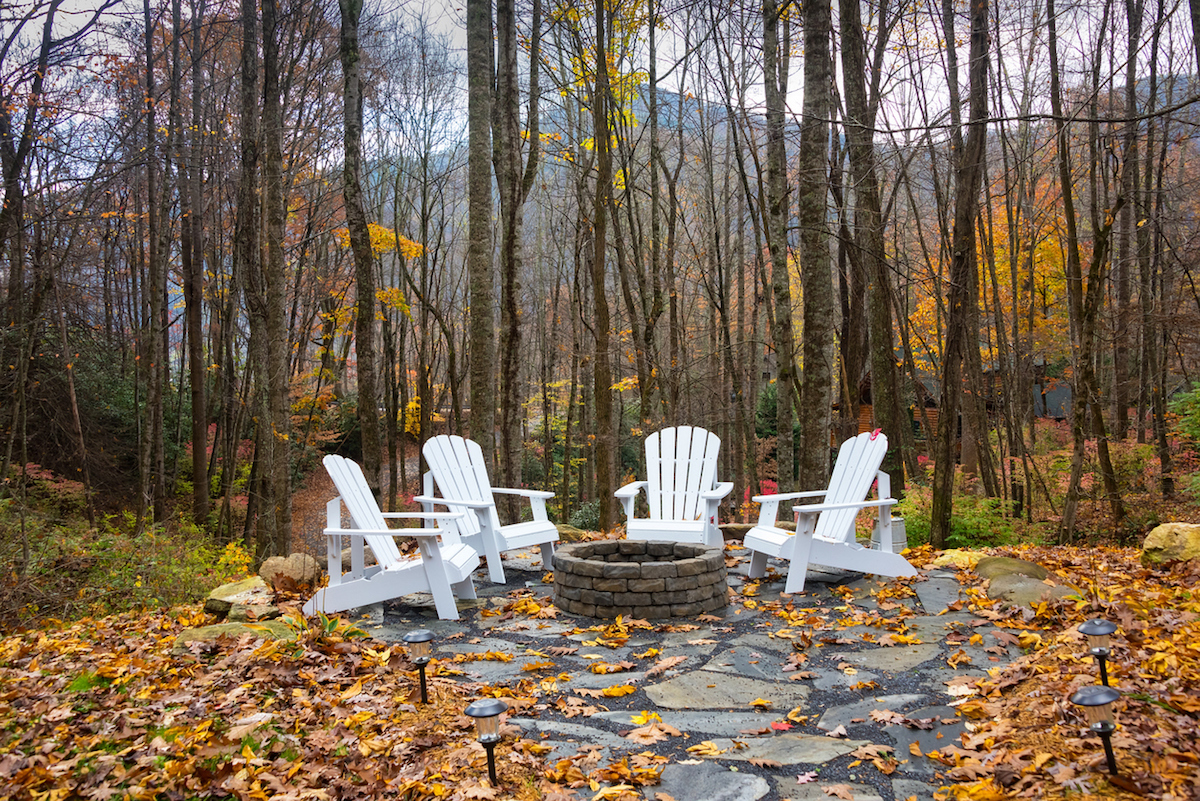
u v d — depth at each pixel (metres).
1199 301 8.09
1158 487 8.20
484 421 7.02
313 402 14.11
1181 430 9.20
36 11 6.98
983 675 2.97
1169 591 3.61
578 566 4.23
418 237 19.98
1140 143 9.34
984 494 9.73
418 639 2.77
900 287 9.48
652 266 10.82
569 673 3.26
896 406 7.99
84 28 7.27
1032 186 10.73
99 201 10.84
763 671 3.23
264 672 2.99
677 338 12.54
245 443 16.67
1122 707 2.24
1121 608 3.25
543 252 18.50
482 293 7.00
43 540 6.32
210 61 11.85
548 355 17.94
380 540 4.42
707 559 4.23
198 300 10.94
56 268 9.05
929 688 2.91
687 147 14.74
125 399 13.62
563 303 18.38
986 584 4.22
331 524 3.99
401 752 2.39
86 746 2.25
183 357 14.34
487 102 6.93
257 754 2.30
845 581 4.80
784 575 5.05
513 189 7.53
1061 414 17.98
